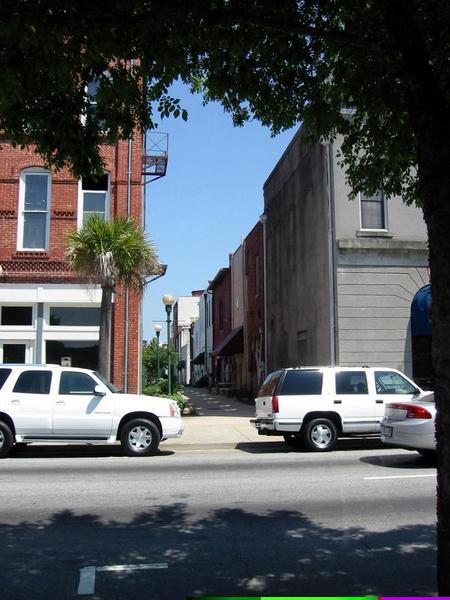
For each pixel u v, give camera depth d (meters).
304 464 11.59
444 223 3.31
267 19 4.57
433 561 5.64
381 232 19.06
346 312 18.66
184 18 4.72
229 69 5.86
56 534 6.69
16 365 13.07
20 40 4.57
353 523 7.08
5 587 5.06
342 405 13.69
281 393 13.70
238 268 36.00
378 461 11.88
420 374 18.80
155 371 38.03
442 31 4.75
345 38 4.56
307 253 21.45
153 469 11.09
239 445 14.80
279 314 25.77
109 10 4.71
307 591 4.90
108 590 4.98
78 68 5.34
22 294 19.33
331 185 19.11
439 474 3.24
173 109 5.84
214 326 46.84
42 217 19.88
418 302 18.83
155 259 15.46
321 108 6.23
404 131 5.77
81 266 15.13
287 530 6.79
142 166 21.50
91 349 19.59
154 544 6.30
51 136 5.69
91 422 12.80
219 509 7.81
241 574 5.35
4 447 12.56
